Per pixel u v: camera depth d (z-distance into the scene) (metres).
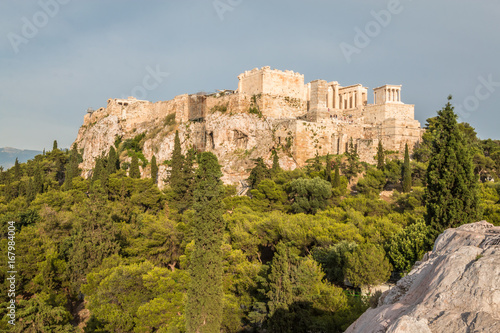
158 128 141.38
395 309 11.16
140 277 39.09
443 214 34.88
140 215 67.06
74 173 122.12
